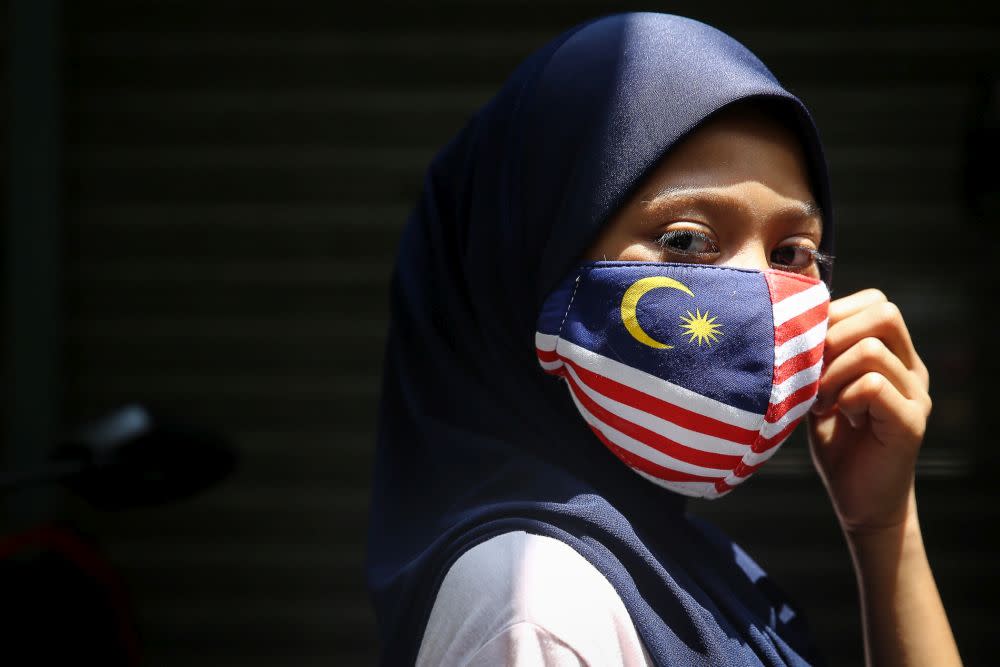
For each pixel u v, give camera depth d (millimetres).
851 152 3977
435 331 1278
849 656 3990
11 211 3988
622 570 988
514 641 893
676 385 1064
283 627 4129
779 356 1076
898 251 3977
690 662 989
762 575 1405
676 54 1115
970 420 3971
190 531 4133
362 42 4055
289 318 4117
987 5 3906
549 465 1123
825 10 3943
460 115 4055
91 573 2582
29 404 3998
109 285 4117
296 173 4094
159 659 4125
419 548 1196
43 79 3982
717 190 1086
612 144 1098
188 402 4137
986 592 3992
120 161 4094
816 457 1366
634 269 1076
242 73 4074
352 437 4121
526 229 1182
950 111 3932
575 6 4004
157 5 4059
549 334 1108
